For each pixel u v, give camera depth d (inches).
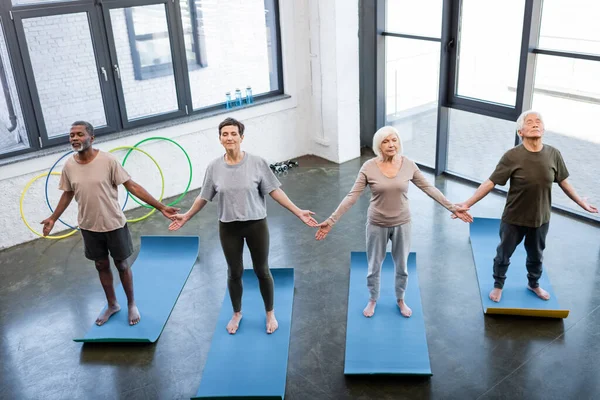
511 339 159.6
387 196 151.6
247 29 264.1
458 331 163.6
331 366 153.4
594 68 201.9
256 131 276.8
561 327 163.2
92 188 154.9
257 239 153.3
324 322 170.9
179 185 260.5
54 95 224.8
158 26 240.8
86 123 152.6
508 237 164.2
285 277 190.9
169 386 149.9
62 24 219.0
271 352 157.9
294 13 270.4
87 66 229.1
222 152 269.1
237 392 143.9
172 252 210.7
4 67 212.1
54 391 149.9
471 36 234.8
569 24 204.5
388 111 285.7
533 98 225.5
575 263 192.2
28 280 200.8
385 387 145.2
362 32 274.2
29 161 218.8
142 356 161.2
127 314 177.0
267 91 280.5
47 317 180.4
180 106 256.7
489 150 247.4
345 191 254.1
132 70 239.9
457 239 210.7
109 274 171.2
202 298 185.6
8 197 218.7
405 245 157.6
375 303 169.9
